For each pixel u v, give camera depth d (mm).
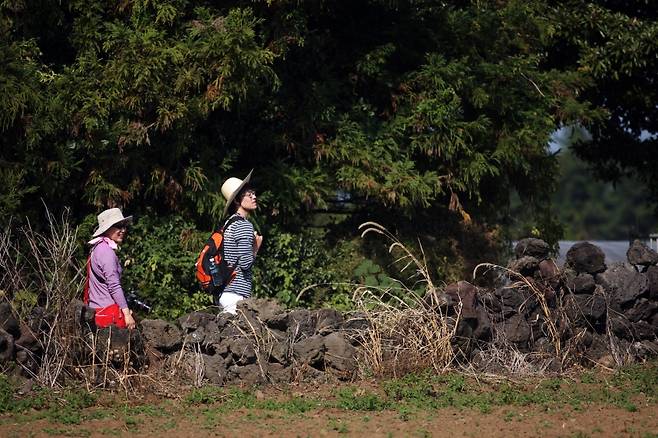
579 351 21391
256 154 27297
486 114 29047
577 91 30875
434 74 27594
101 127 23359
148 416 16359
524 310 21422
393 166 26922
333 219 29156
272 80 25172
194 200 24891
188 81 23469
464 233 29031
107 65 23516
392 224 28766
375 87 28625
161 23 24438
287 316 20031
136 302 23828
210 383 18484
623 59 32656
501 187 29969
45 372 17938
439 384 19047
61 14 24500
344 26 28719
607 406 17609
